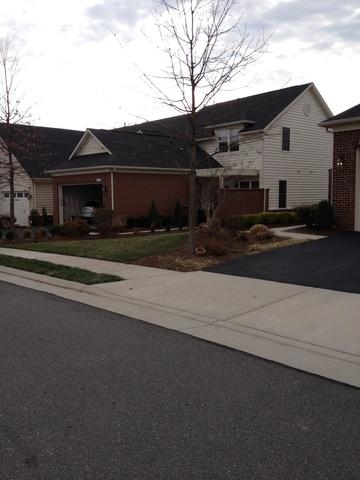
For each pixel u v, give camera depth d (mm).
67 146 32469
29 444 3447
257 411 3955
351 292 7672
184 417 3855
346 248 11562
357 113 14734
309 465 3158
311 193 27797
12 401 4184
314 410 3965
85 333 6258
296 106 26453
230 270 9969
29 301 8258
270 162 25266
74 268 10891
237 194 22562
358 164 14734
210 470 3115
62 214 26047
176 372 4844
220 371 4863
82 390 4406
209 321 6711
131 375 4770
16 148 22094
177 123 29672
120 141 25016
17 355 5406
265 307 7176
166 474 3074
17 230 22656
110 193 22469
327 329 6055
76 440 3498
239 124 25500
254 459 3234
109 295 8516
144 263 11219
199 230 14352
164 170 24109
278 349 5504
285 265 10039
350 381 4559
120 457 3271
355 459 3227
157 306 7629
